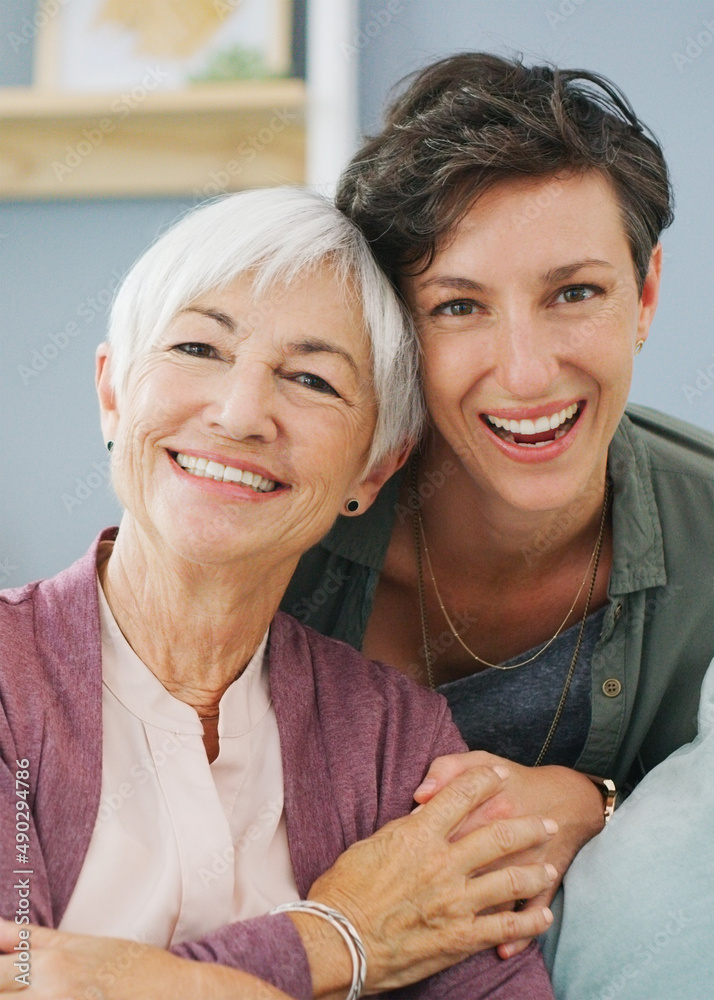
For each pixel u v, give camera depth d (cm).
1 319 282
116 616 127
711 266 259
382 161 144
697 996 119
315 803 129
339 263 128
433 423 150
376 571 170
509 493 147
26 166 282
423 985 126
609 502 167
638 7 261
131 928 112
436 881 123
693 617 168
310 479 124
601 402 144
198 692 128
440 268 138
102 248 283
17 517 277
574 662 170
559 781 150
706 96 259
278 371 124
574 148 134
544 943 135
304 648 140
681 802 135
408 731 139
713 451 182
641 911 127
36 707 117
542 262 135
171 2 284
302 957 111
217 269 122
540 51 263
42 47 287
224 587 123
